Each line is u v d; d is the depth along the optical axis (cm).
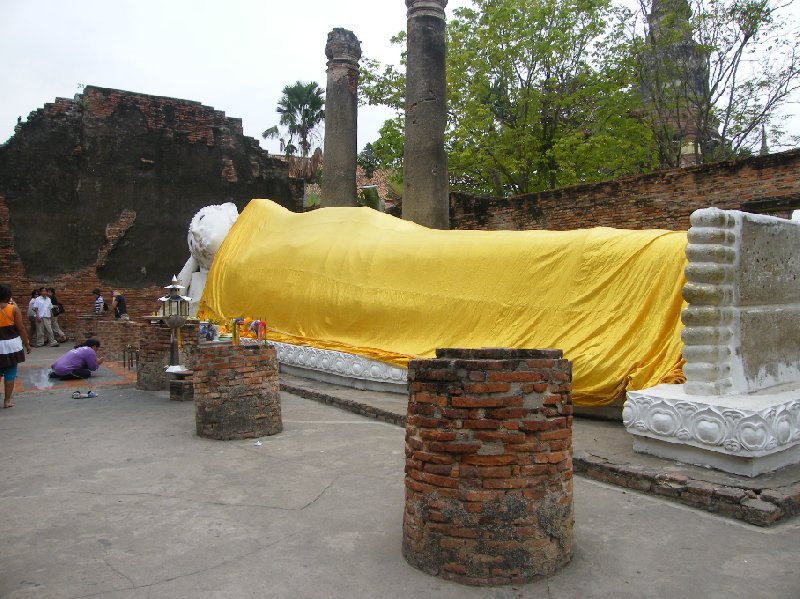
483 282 815
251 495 468
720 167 1114
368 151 3512
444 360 341
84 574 344
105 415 761
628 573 344
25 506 446
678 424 506
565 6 2078
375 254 951
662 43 1819
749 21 1697
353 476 511
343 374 904
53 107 1944
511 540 330
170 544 382
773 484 453
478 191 2377
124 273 2014
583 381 686
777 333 585
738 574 343
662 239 701
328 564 354
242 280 1142
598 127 2097
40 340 1727
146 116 2061
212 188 2152
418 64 1266
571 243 758
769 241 575
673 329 660
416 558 348
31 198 1908
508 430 334
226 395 636
